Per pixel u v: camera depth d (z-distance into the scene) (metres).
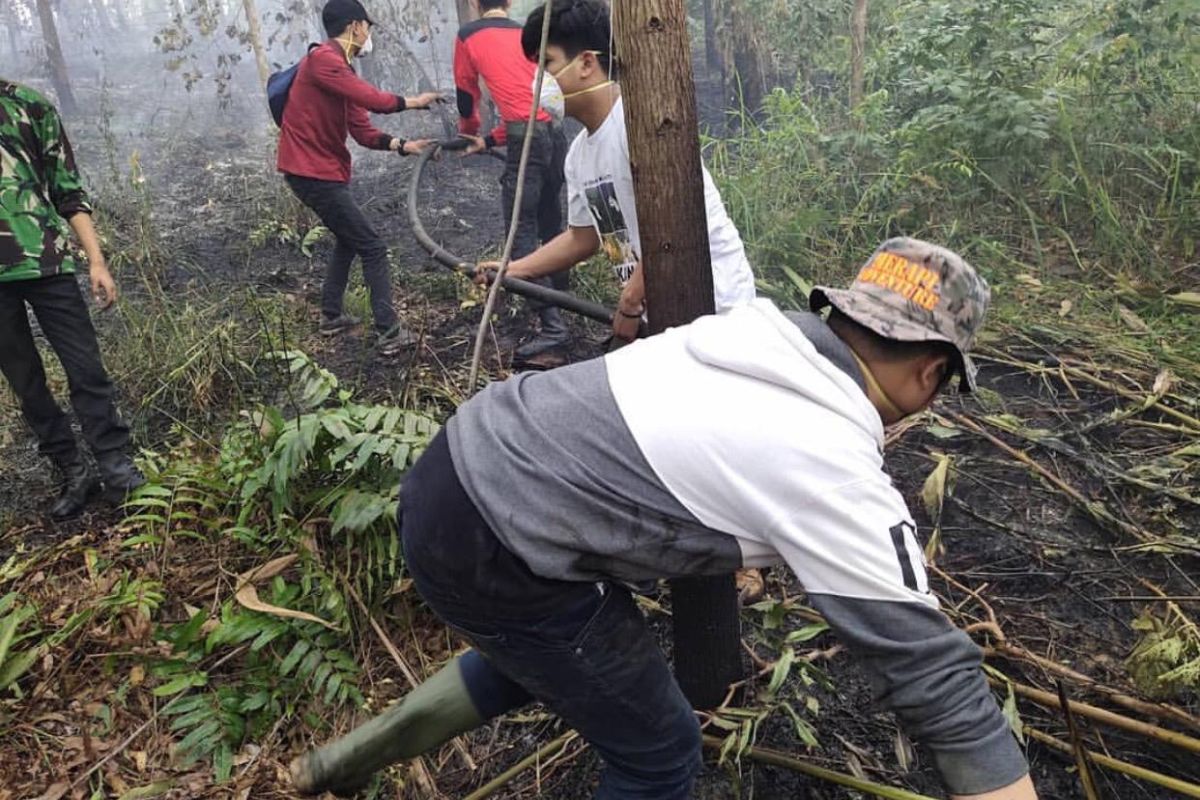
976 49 4.61
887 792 1.83
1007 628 2.34
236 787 2.13
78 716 2.32
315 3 8.92
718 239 2.29
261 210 5.98
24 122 2.87
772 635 2.33
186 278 5.14
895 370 1.31
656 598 2.51
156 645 2.48
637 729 1.52
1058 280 3.97
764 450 1.22
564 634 1.42
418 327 4.34
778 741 2.10
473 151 3.78
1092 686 2.09
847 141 4.87
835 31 6.41
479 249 5.21
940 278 1.27
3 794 2.13
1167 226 4.17
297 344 4.25
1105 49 4.57
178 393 3.88
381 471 2.69
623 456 1.27
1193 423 2.94
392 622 2.54
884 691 1.26
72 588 2.75
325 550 2.66
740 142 5.16
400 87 8.68
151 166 7.73
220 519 2.78
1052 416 3.14
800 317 1.33
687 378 1.29
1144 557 2.52
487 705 1.74
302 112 3.85
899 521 1.23
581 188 2.39
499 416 1.37
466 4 6.31
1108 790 1.93
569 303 2.46
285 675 2.39
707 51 8.07
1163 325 3.56
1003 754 1.24
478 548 1.34
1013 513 2.72
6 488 3.37
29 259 2.84
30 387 3.05
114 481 3.16
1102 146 4.53
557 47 2.21
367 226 4.07
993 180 4.42
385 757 1.80
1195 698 2.08
